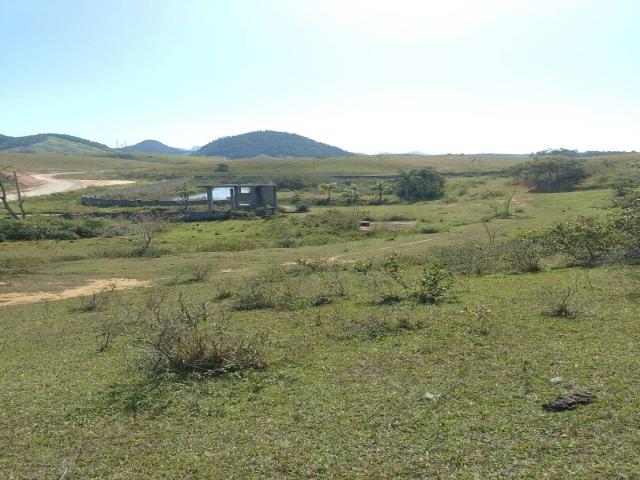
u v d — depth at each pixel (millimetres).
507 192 80812
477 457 6133
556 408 7156
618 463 5750
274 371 9711
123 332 14328
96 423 7883
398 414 7414
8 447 7242
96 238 48062
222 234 49156
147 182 111188
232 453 6652
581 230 20625
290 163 148250
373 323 12383
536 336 10570
